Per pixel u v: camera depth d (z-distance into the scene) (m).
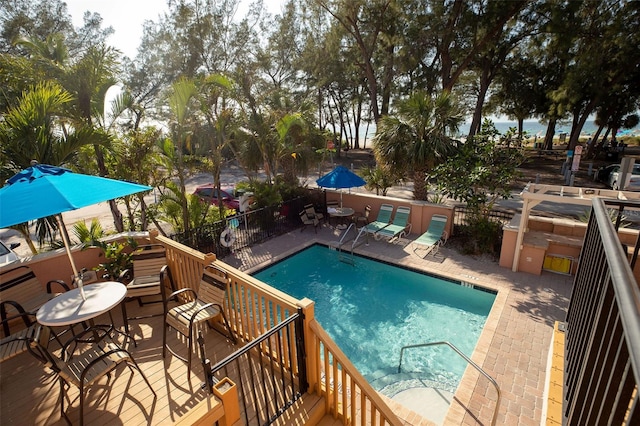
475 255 8.84
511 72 26.03
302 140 12.98
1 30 16.86
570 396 2.20
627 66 19.70
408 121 10.46
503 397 4.46
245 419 3.16
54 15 18.56
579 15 18.08
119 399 3.31
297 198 11.52
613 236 1.76
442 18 17.67
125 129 8.78
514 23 19.73
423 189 11.16
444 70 19.42
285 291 7.92
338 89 32.16
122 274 5.32
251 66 18.70
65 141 6.21
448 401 4.69
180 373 3.67
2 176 5.57
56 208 3.06
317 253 9.97
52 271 5.11
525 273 7.81
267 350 3.84
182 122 8.62
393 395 4.85
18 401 3.32
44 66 7.33
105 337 3.74
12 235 12.21
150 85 22.23
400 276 8.48
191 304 4.13
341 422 3.41
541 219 8.41
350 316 6.91
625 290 1.19
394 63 21.00
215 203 13.82
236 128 10.80
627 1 17.50
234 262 8.85
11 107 6.74
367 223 11.12
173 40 18.05
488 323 6.04
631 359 0.88
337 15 18.61
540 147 33.25
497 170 8.92
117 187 3.77
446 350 5.83
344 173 10.34
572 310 3.06
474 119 25.27
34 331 3.49
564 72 23.03
